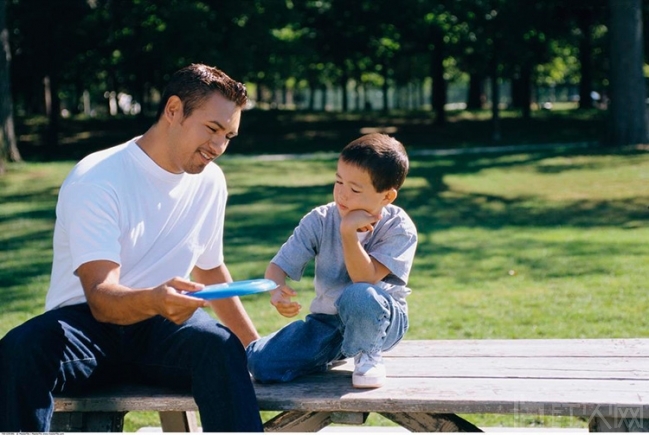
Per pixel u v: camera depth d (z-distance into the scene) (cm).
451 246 916
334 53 2917
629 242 909
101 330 310
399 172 310
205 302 274
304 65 3234
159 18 2373
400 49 3002
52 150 2322
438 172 1658
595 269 770
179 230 331
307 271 798
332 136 2711
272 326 592
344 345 312
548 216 1139
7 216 1209
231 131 319
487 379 308
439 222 1101
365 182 307
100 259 299
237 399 290
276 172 1750
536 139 2441
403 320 321
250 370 320
